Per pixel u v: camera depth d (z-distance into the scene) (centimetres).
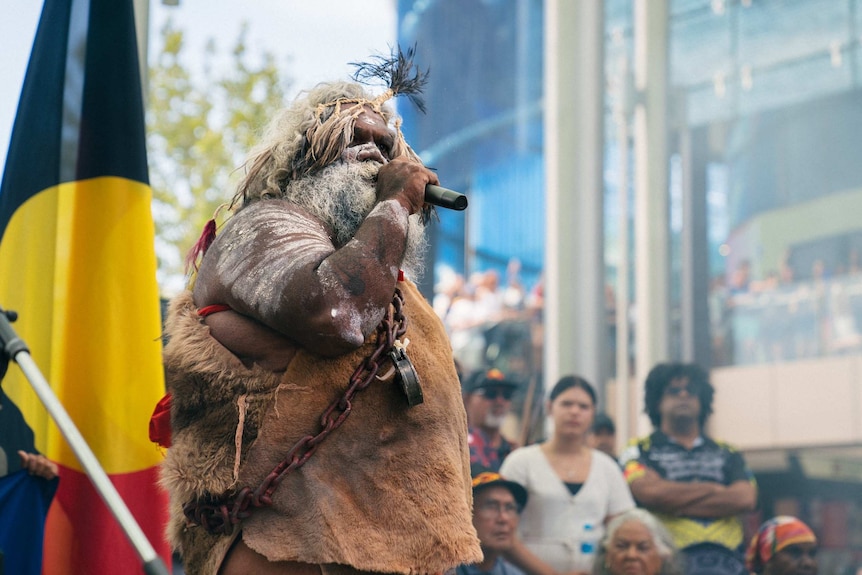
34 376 225
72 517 336
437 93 1138
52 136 359
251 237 245
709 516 580
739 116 1091
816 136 1082
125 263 355
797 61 1095
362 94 279
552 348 884
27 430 336
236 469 234
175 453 242
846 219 1034
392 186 252
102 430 343
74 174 359
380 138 270
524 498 554
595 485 567
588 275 885
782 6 1112
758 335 989
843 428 917
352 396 239
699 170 1070
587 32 923
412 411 242
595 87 917
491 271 1077
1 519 324
